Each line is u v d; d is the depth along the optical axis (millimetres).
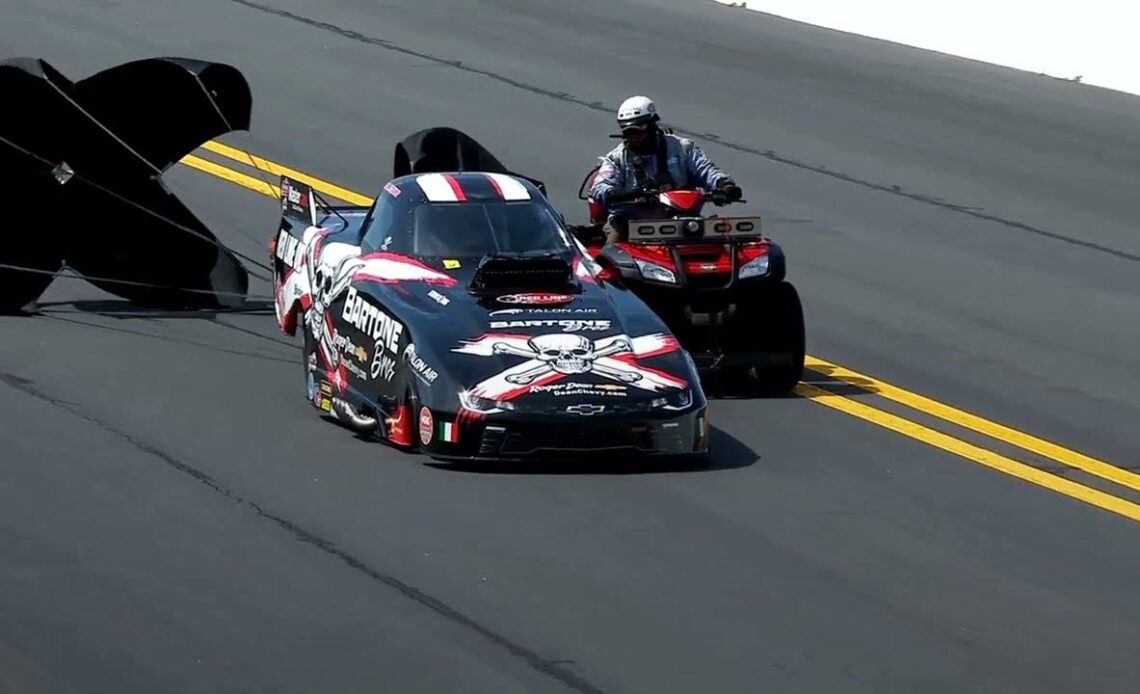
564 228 40656
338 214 44719
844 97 75438
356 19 83125
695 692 25078
